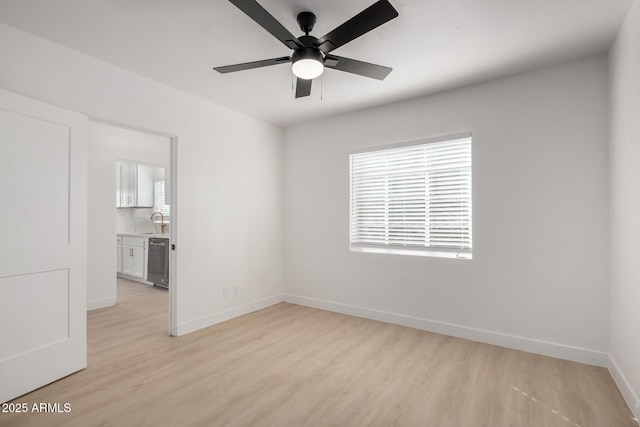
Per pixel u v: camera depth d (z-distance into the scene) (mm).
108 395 2096
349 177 3852
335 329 3338
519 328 2828
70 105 2406
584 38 2277
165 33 2213
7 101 2006
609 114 2436
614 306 2334
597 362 2510
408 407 1988
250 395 2111
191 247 3275
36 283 2150
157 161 4988
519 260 2824
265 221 4148
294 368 2486
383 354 2738
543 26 2129
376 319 3629
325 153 4047
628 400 1996
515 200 2836
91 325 3443
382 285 3596
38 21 2072
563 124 2639
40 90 2256
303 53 1981
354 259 3799
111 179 4266
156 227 6598
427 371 2441
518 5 1914
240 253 3807
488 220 2961
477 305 3025
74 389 2162
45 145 2197
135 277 5680
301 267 4266
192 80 2959
